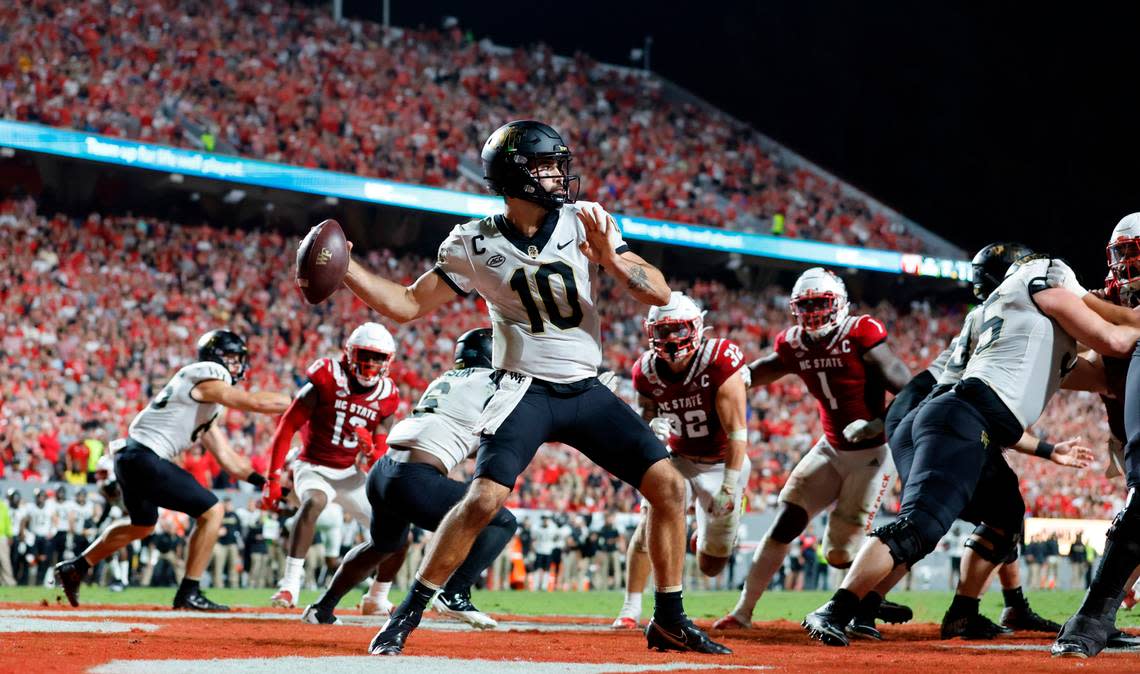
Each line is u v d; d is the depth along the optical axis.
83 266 85.75
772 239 113.38
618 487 80.75
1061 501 90.56
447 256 16.66
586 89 130.12
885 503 80.81
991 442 19.86
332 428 31.86
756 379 27.77
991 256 21.56
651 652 17.42
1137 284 19.64
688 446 27.08
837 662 15.68
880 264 118.44
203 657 15.18
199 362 31.77
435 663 14.68
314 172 93.12
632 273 16.06
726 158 128.12
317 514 32.41
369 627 24.38
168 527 60.75
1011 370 19.78
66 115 87.75
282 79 105.75
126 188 96.69
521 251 16.41
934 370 24.20
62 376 74.56
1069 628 16.69
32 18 94.19
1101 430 102.94
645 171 120.94
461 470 73.06
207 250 93.12
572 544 70.69
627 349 101.88
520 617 34.53
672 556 17.39
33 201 88.50
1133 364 17.89
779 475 87.19
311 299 15.88
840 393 26.42
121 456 30.77
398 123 108.94
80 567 31.61
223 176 89.06
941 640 22.81
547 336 16.55
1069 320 18.98
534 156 16.14
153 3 103.81
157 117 94.19
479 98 120.31
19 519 57.81
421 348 92.25
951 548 78.62
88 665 13.56
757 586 26.44
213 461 65.94
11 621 23.30
